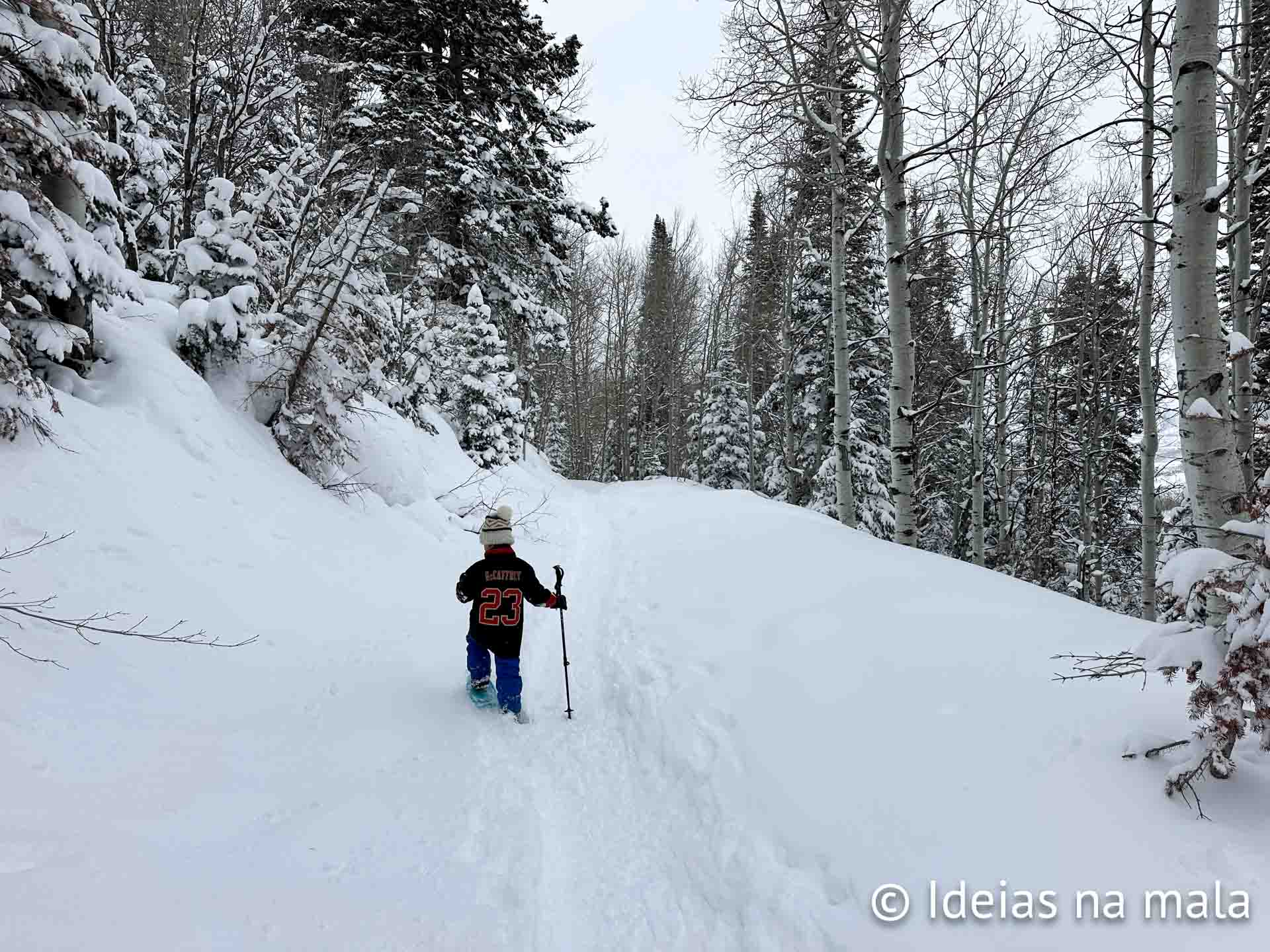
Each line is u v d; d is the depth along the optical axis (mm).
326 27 15328
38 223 5316
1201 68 3605
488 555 4879
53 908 1889
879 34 7980
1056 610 4934
